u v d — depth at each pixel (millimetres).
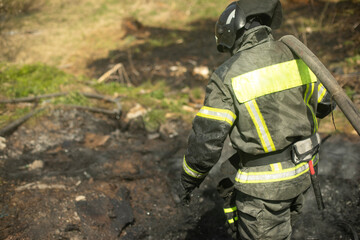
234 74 1886
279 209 1983
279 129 1886
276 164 1961
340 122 4762
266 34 2020
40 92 5352
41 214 2936
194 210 3324
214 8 13609
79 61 9578
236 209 2266
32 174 3502
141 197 3430
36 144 4059
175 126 4848
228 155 3990
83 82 6191
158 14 13477
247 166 2031
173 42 10805
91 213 3033
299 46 1915
